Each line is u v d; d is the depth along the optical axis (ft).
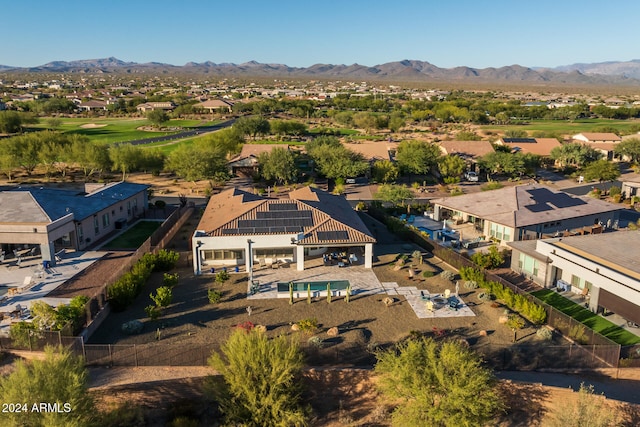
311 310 124.88
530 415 92.43
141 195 222.89
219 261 154.81
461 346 98.63
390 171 289.53
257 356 88.53
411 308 125.90
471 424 81.46
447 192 275.80
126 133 502.79
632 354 102.12
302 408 90.27
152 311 116.98
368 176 308.81
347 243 150.10
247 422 86.22
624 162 374.43
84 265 154.40
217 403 94.32
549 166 354.54
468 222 203.72
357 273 148.87
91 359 98.63
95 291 133.39
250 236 147.95
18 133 480.64
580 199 202.80
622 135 471.62
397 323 118.11
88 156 291.17
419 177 313.32
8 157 280.72
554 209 189.16
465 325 117.29
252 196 192.34
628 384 96.17
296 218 157.99
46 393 78.54
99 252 168.04
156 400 93.76
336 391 97.50
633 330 115.24
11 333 101.60
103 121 618.03
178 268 154.81
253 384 87.61
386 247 174.29
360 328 115.55
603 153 374.84
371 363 101.35
